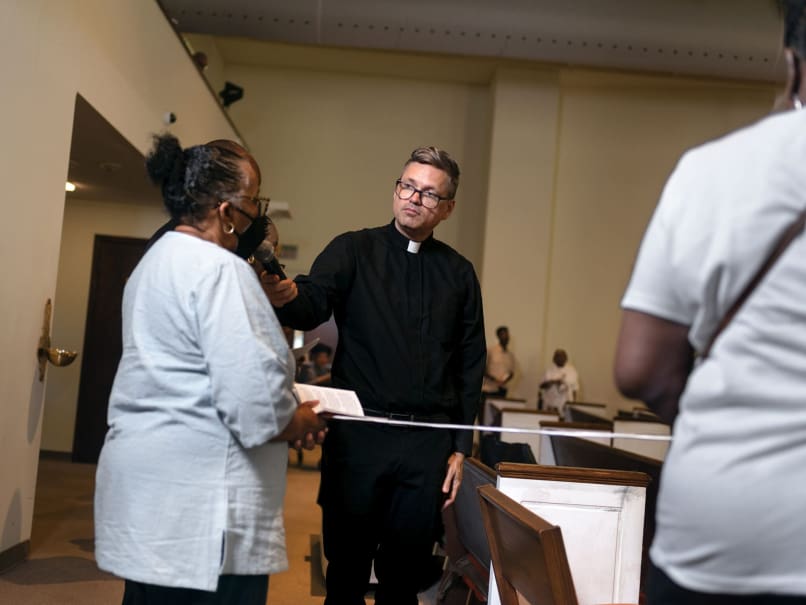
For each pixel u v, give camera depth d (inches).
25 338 182.5
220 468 71.1
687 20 405.1
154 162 76.4
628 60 413.7
